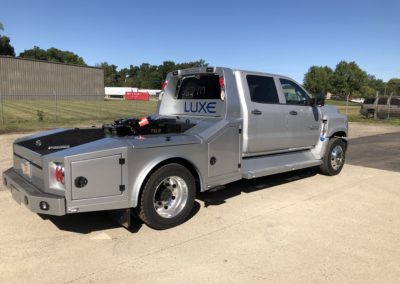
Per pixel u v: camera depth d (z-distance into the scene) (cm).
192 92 621
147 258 386
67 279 343
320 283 342
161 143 441
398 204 583
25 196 405
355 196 624
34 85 6256
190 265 372
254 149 593
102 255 391
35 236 437
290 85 675
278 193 632
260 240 434
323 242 432
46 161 394
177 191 473
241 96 568
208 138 496
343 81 9200
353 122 2414
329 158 750
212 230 463
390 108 2597
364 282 346
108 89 9162
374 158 1012
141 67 14288
